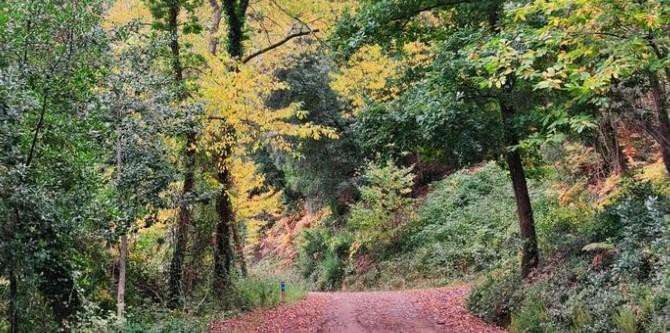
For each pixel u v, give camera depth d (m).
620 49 5.74
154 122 8.52
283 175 32.62
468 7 10.59
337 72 23.80
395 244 23.97
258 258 34.38
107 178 7.94
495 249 19.31
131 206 8.29
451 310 12.16
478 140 10.26
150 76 8.45
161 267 12.59
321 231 28.22
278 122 12.90
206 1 15.67
